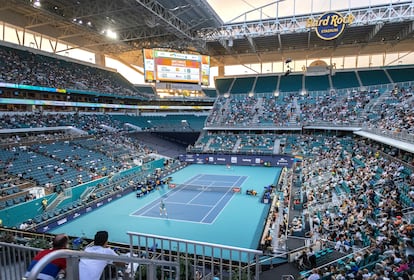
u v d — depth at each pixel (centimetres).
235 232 2239
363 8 4156
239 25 4819
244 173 4462
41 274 354
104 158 4062
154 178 3944
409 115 3384
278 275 1402
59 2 3734
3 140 3491
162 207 2695
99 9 3850
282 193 3053
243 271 1273
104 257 353
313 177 3262
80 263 405
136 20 4472
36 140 3819
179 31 4478
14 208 2334
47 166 3269
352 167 3131
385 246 1338
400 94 4466
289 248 1738
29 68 4559
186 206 2919
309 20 4381
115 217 2636
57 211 2544
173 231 2277
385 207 1783
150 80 4722
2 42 4553
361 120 4416
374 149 3478
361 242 1559
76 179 3216
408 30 4750
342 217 1933
